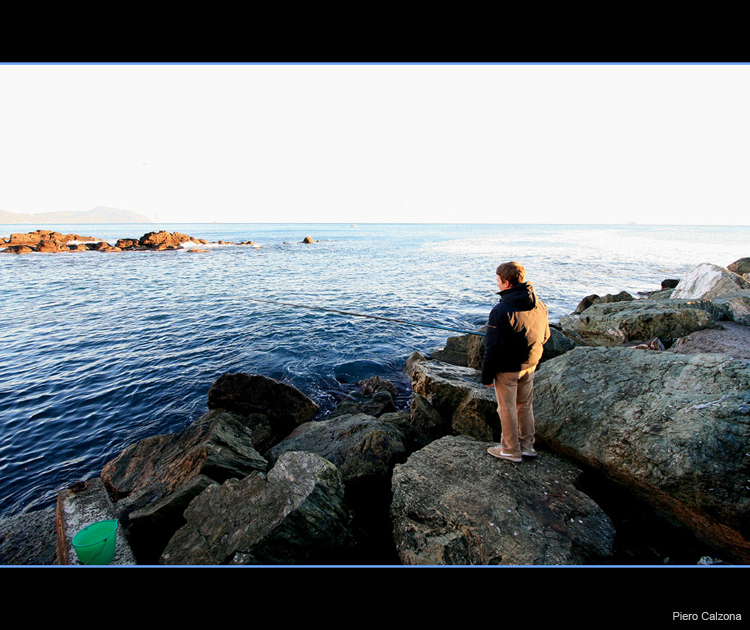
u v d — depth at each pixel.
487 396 4.60
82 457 5.50
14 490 4.80
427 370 5.88
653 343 6.07
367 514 3.71
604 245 48.84
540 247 45.81
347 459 4.17
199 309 14.48
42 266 28.39
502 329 2.96
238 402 5.79
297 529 2.81
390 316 13.12
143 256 36.75
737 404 2.92
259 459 4.62
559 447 3.60
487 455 3.56
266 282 20.86
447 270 25.23
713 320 6.36
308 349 9.89
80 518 3.61
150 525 3.54
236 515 3.02
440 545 2.69
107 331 11.61
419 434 4.98
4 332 11.52
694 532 2.81
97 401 7.17
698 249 42.16
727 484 2.51
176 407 6.94
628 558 2.71
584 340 7.58
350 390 7.52
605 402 3.63
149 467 4.62
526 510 2.84
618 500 3.29
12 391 7.56
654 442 2.97
